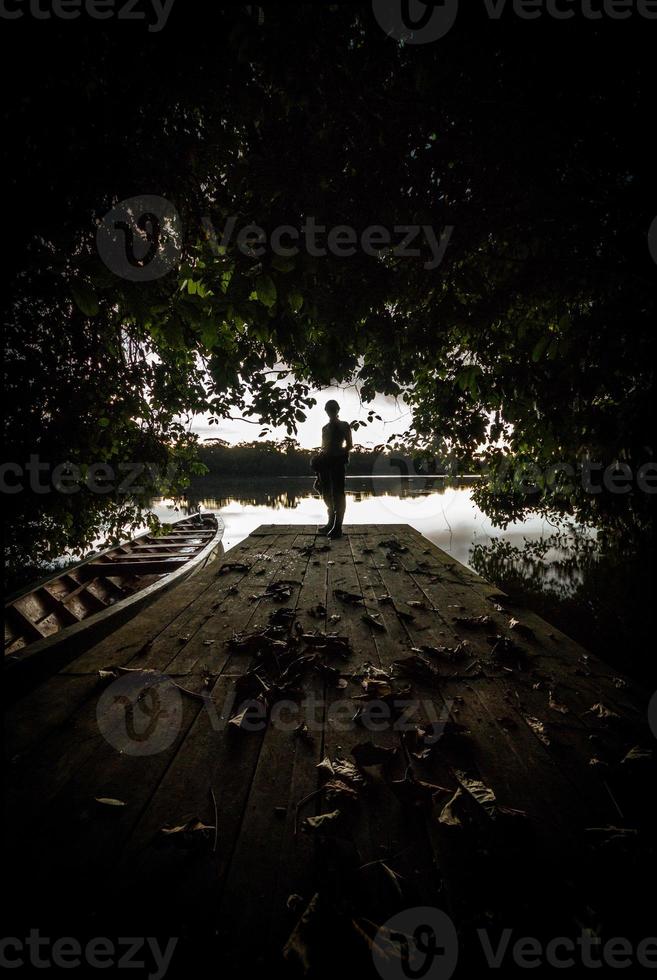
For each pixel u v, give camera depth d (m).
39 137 2.02
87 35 1.78
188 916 1.16
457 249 2.44
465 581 4.38
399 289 2.77
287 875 1.27
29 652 2.93
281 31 1.74
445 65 1.93
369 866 1.30
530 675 2.48
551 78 1.96
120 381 4.08
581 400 2.97
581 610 4.82
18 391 3.36
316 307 2.60
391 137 2.20
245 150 2.29
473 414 3.84
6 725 1.99
